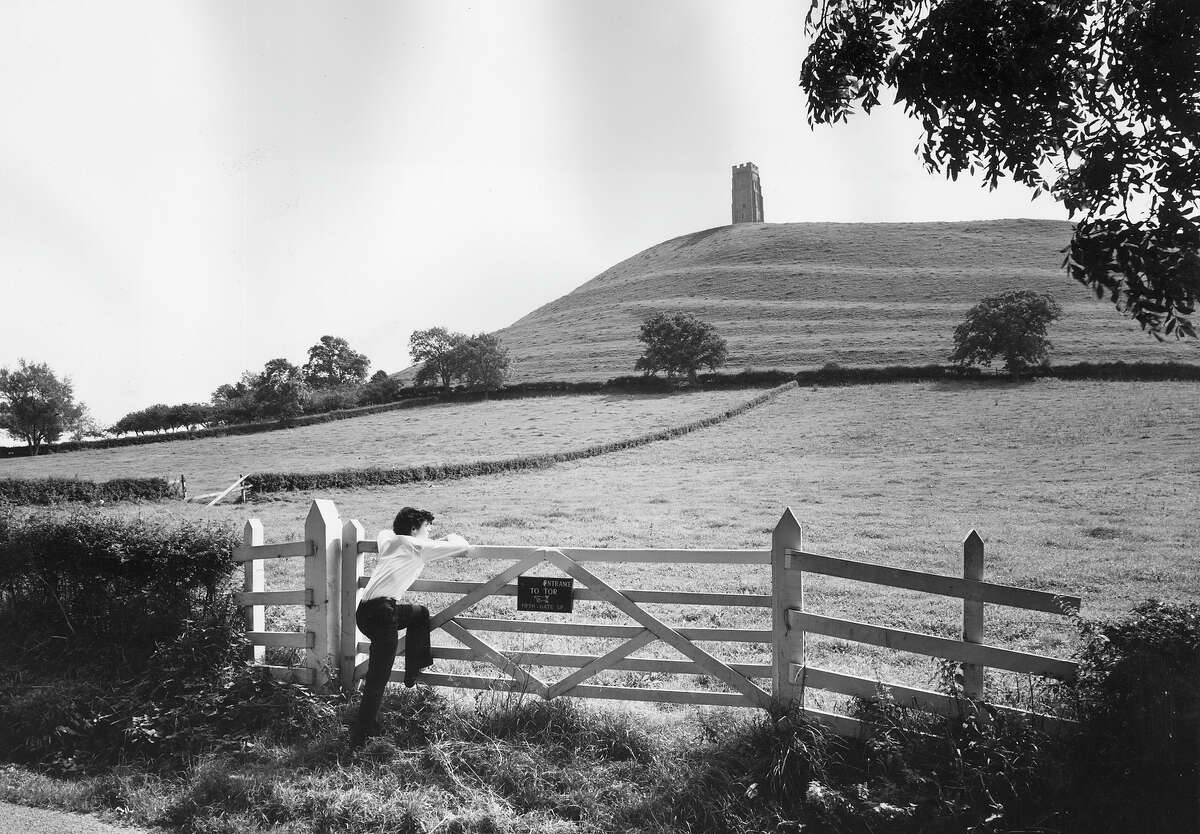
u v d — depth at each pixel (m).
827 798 4.66
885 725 5.12
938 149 5.38
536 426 62.66
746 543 20.00
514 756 5.40
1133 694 4.30
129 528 7.46
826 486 31.89
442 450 54.66
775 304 114.00
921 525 22.27
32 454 83.75
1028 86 4.93
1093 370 63.66
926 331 90.88
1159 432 40.34
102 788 5.42
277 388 83.06
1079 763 4.45
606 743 5.64
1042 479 30.78
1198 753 4.06
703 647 10.06
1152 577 14.73
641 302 129.00
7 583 7.98
